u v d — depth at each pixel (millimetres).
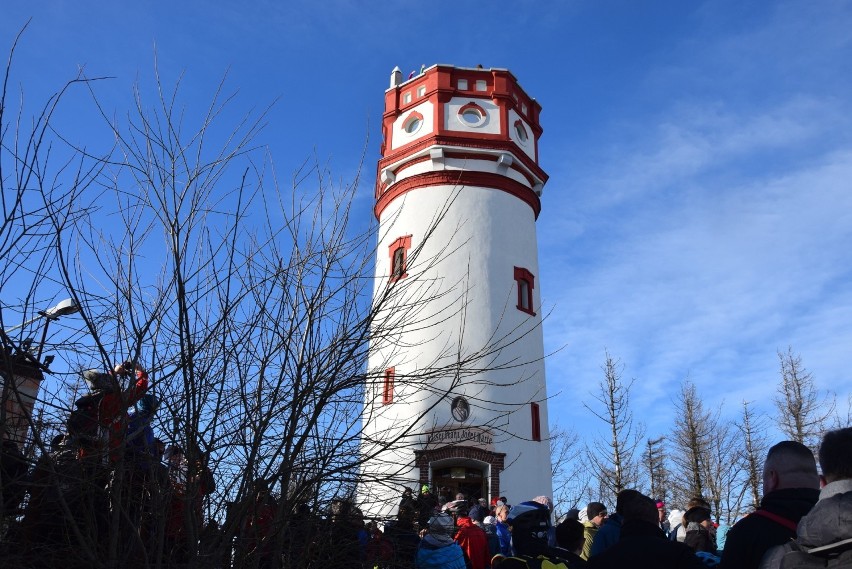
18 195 5387
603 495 32812
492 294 23719
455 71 26344
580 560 7328
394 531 6820
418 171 25375
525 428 22672
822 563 3553
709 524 9406
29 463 5758
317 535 6355
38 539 6227
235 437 6219
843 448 4082
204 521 6289
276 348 6473
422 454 6906
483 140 25422
